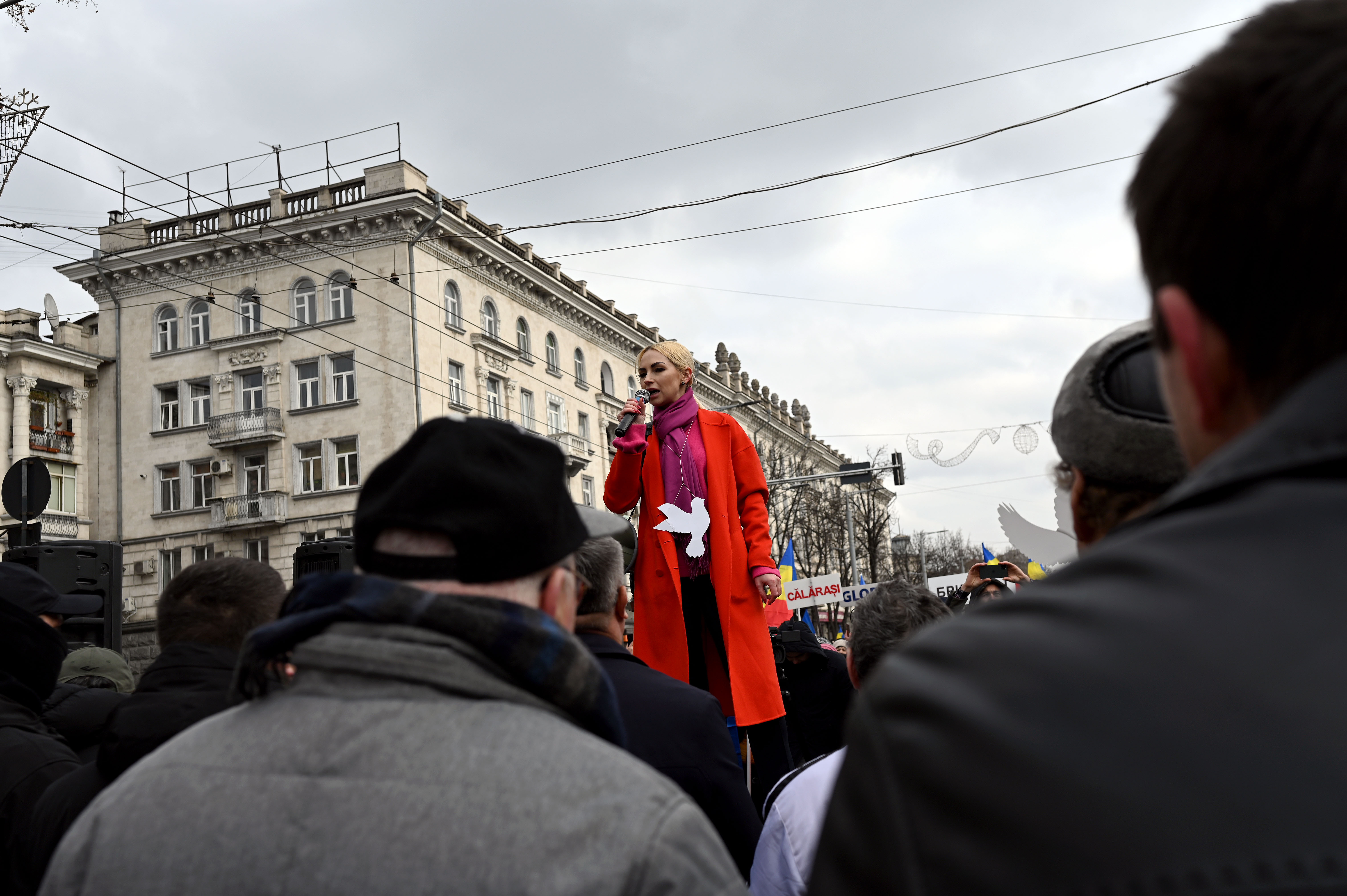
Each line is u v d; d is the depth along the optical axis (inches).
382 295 1171.9
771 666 142.8
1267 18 25.8
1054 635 23.0
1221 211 24.4
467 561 49.5
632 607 163.5
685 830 42.6
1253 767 18.9
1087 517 43.3
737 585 142.2
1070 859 19.8
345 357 1189.1
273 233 1211.2
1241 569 21.6
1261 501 22.7
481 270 1291.8
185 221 1267.2
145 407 1275.8
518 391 1343.5
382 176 1182.3
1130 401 41.1
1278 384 24.5
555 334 1454.2
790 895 86.7
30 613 108.0
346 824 42.4
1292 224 23.1
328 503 1173.7
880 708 25.1
